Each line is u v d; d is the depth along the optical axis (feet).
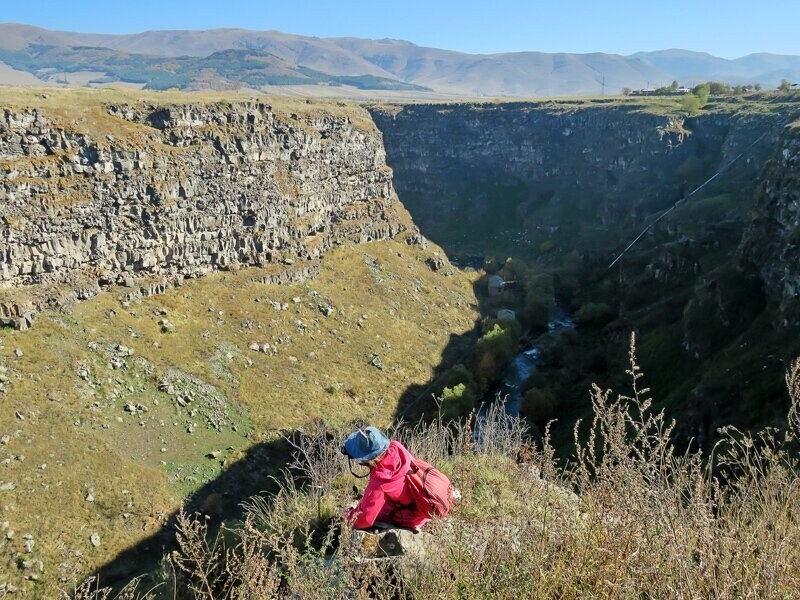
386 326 241.96
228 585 28.43
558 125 513.04
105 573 113.60
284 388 184.34
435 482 26.02
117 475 132.46
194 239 205.57
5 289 157.38
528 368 233.76
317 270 248.93
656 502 21.84
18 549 110.73
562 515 23.35
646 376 197.88
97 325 168.25
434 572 21.49
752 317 181.98
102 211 178.19
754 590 17.07
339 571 22.44
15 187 158.61
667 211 355.36
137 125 194.70
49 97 177.78
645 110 453.17
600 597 19.10
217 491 142.20
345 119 291.99
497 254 459.32
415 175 556.92
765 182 214.07
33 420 134.21
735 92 497.87
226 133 216.54
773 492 23.77
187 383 168.04
